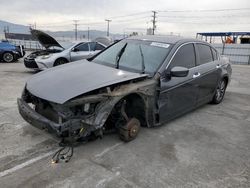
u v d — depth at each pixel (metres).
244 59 29.55
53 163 2.99
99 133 3.13
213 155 3.46
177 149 3.55
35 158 3.09
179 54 4.27
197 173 2.98
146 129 4.18
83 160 3.10
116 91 3.22
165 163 3.16
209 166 3.16
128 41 4.73
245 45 29.27
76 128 2.92
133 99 3.70
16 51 13.59
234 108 5.80
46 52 9.42
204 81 4.93
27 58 9.13
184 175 2.92
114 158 3.19
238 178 2.93
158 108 3.87
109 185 2.64
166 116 4.11
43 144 3.45
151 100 3.71
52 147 3.38
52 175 2.76
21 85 7.12
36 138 3.62
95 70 3.69
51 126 2.87
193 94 4.66
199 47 4.98
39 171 2.82
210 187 2.73
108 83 3.21
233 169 3.13
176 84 4.09
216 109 5.64
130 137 3.62
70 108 2.92
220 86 5.91
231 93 7.51
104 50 4.79
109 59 4.34
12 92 6.24
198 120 4.82
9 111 4.71
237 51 29.95
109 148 3.44
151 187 2.66
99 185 2.63
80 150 3.33
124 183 2.70
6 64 12.48
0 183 2.58
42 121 2.97
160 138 3.87
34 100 3.42
